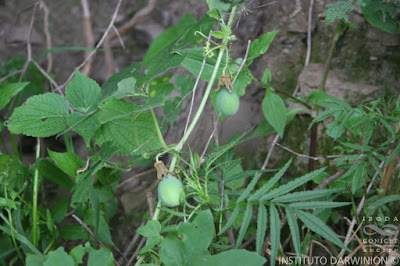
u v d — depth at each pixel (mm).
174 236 617
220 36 748
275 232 636
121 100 765
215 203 865
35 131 789
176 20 1620
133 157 811
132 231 1141
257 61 1249
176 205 676
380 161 857
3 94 898
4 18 1692
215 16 749
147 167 1286
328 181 830
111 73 1601
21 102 1234
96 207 804
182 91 1254
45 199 1184
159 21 1652
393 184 928
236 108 718
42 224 926
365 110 1038
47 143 1102
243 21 1216
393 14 868
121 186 1236
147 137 777
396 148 747
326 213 887
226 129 1261
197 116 755
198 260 600
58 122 801
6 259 987
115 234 1134
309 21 1120
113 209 1008
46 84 1410
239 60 852
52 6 1668
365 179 855
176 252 607
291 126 1132
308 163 1047
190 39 816
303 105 1058
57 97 807
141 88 741
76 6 1676
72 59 1630
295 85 1175
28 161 1354
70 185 949
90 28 1586
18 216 847
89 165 825
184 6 1547
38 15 1665
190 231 612
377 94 1049
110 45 1626
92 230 898
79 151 1316
